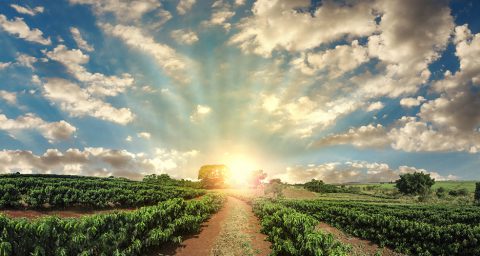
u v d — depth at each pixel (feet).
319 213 101.30
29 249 28.09
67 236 30.78
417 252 59.82
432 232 59.98
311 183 344.49
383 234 68.33
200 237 55.88
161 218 47.55
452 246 55.83
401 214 98.89
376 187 402.31
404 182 321.52
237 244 52.24
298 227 48.14
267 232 62.44
